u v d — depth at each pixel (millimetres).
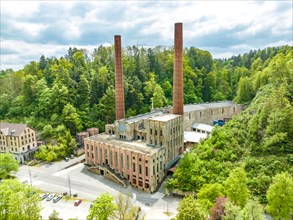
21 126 91562
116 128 84062
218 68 185125
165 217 52625
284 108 63000
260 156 60938
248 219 34250
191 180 60219
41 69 155000
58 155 91438
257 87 116812
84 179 74312
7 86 139875
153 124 73750
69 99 115125
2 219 47125
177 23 80688
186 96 145000
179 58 82375
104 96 120875
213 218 37750
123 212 49094
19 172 79938
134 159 68125
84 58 176000
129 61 156125
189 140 92812
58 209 57469
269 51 189875
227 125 77688
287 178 43812
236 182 46188
